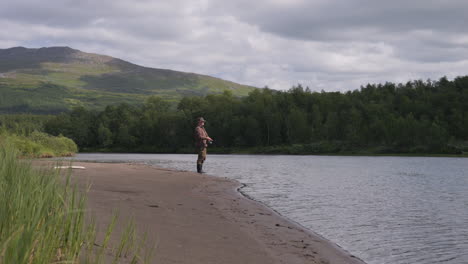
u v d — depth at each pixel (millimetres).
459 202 9977
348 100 105188
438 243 5684
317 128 94750
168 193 9477
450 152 72375
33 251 2309
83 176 11469
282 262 4410
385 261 4766
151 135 126938
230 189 11711
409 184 14984
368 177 18406
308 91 115688
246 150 98875
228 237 5340
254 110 105688
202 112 118250
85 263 2787
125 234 3428
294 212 8234
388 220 7434
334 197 10727
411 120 79875
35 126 147500
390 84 120812
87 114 147625
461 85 114375
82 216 3205
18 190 2957
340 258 4824
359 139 83312
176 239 4789
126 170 15391
